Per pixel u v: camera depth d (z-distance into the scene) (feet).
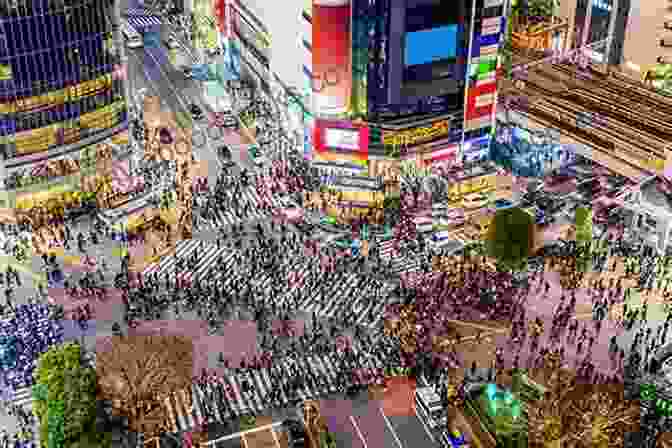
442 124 370.12
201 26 500.74
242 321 307.37
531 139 391.04
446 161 382.01
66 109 359.25
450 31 348.79
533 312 311.88
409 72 349.00
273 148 413.39
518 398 263.29
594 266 334.24
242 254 343.26
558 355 284.82
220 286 324.39
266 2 404.16
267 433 263.49
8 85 339.57
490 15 356.38
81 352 240.32
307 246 347.56
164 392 260.01
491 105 380.78
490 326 304.71
